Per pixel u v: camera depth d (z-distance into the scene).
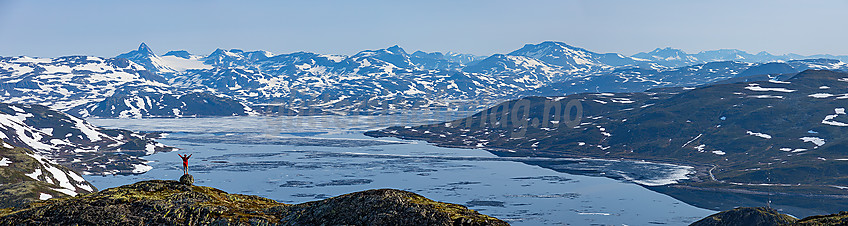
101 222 46.84
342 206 46.69
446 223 43.34
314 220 46.19
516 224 195.25
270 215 49.06
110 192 53.19
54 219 47.19
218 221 47.34
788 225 43.41
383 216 44.50
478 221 43.88
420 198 49.03
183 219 48.06
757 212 44.78
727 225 44.69
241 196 55.25
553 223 197.25
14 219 47.41
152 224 47.22
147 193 53.62
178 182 56.97
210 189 56.44
